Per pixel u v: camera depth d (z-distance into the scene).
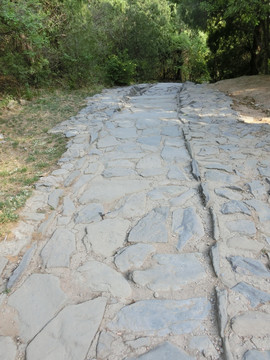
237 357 1.73
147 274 2.35
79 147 4.92
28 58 8.27
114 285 2.28
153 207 3.21
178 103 7.73
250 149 4.50
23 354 1.84
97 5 11.70
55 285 2.30
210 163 4.11
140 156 4.48
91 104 7.71
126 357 1.78
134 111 7.09
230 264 2.40
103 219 3.06
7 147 5.05
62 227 2.97
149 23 13.75
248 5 8.70
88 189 3.64
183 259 2.49
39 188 3.69
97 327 1.96
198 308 2.06
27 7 7.61
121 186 3.66
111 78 11.33
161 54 15.88
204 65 17.39
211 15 11.35
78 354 1.81
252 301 2.08
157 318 2.00
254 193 3.36
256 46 12.34
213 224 2.84
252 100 7.31
